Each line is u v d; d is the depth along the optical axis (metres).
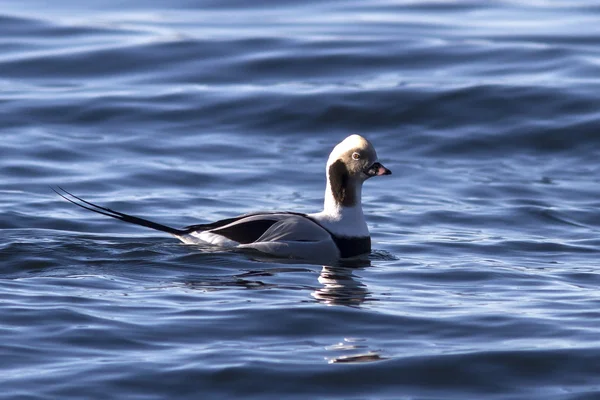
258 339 9.27
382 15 32.06
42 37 28.12
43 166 18.22
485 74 24.52
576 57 25.55
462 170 18.95
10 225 14.41
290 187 17.62
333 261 12.72
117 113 21.83
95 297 10.49
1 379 8.15
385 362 8.69
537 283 11.60
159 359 8.67
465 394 8.13
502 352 8.91
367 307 10.37
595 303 10.59
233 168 18.66
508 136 20.89
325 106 22.22
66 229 14.38
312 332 9.51
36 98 22.58
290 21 30.91
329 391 8.16
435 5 33.94
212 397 7.99
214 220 15.29
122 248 12.76
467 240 14.11
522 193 17.34
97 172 17.98
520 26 29.86
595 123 21.14
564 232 14.77
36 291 10.66
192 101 22.64
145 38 27.64
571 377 8.44
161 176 17.89
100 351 8.84
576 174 18.81
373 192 17.31
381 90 22.98
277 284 11.33
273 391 8.12
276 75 24.69
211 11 32.94
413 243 13.90
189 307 10.20
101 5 33.97
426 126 21.47
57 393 7.92
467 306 10.48
